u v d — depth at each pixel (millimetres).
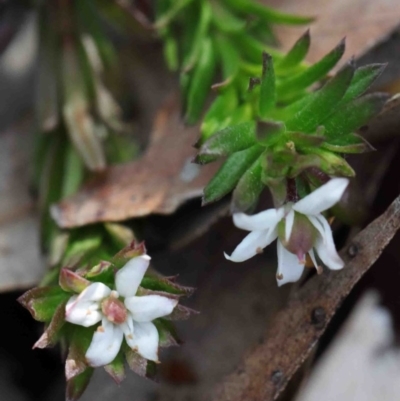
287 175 91
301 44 104
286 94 104
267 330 104
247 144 94
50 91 121
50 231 115
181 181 114
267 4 128
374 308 130
